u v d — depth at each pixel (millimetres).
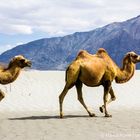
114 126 11758
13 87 30875
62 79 46531
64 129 11328
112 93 14539
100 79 13852
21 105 19078
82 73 13594
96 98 22938
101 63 13859
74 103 20000
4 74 13445
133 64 14758
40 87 31625
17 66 13602
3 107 18203
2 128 11727
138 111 16016
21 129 11500
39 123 12625
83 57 13828
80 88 14148
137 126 11719
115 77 14508
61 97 13805
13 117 14367
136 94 25719
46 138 9984
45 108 17766
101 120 13125
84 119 13438
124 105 18875
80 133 10625
